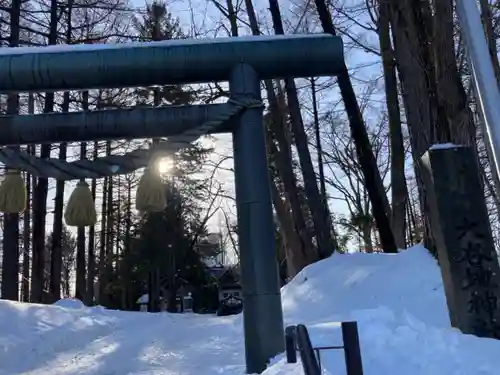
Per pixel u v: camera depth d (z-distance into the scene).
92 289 27.23
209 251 36.56
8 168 7.29
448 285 6.20
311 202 14.86
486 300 5.96
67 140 7.32
